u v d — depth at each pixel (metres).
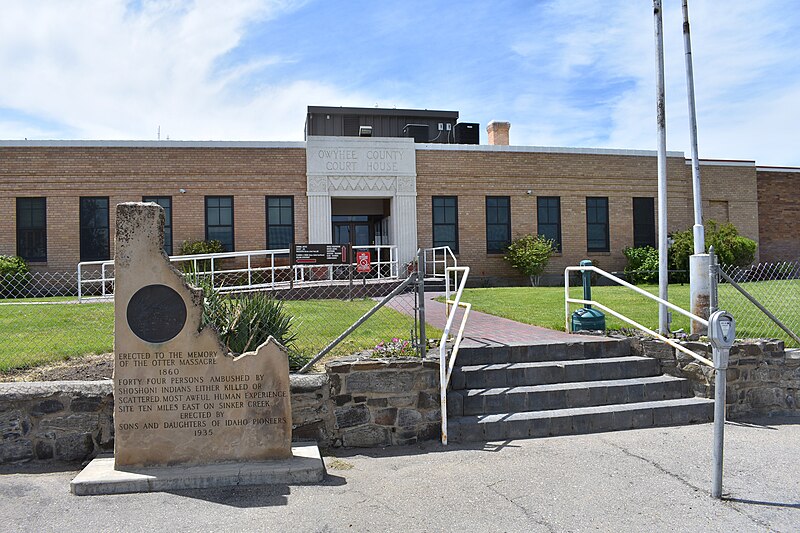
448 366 6.74
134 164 20.64
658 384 7.41
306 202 21.52
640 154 24.23
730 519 4.44
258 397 5.46
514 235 23.12
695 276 8.28
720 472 4.82
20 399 5.73
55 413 5.81
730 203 24.78
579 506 4.68
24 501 4.86
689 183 24.55
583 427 6.70
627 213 24.06
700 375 7.41
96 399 5.84
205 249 20.08
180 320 5.38
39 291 19.34
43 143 20.25
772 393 7.56
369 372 6.33
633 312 11.27
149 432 5.33
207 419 5.39
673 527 4.31
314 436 6.20
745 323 10.12
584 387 7.16
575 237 23.62
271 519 4.48
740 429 6.91
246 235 21.12
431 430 6.45
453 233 22.73
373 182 22.00
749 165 24.98
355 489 5.09
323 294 16.00
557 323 10.04
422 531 4.28
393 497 4.90
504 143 25.52
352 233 21.75
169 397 5.36
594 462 5.70
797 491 4.97
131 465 5.30
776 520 4.42
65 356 7.37
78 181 20.39
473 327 9.81
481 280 22.62
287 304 12.51
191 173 20.89
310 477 5.25
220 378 5.41
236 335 6.60
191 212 20.89
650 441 6.36
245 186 21.17
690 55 8.70
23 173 20.20
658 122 8.64
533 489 5.04
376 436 6.32
